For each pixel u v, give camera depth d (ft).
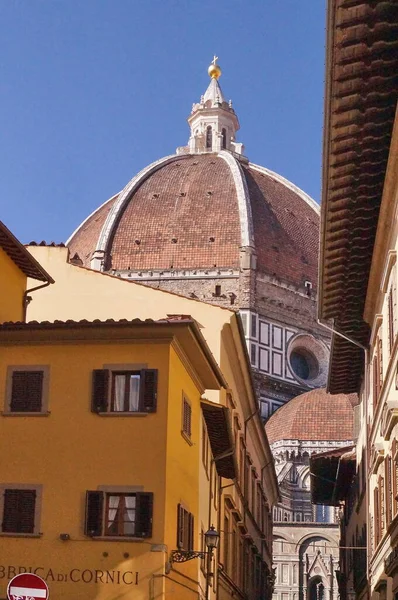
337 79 79.46
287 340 481.46
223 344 153.38
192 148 571.28
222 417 129.59
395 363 96.07
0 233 106.01
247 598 195.62
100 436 101.96
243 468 188.85
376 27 73.77
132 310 147.74
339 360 156.15
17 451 102.53
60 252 148.36
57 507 100.32
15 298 114.32
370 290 116.88
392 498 102.63
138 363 103.60
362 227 104.53
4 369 105.29
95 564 98.07
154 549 97.86
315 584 417.69
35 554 99.09
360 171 92.48
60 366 104.58
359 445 170.30
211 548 106.73
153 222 494.59
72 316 145.69
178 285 477.77
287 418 448.65
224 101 582.76
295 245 508.53
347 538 212.02
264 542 249.14
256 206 507.30
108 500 100.37
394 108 82.74
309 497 432.25
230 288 476.13
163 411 102.01
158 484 99.76
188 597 111.24
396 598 100.68
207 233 489.67
